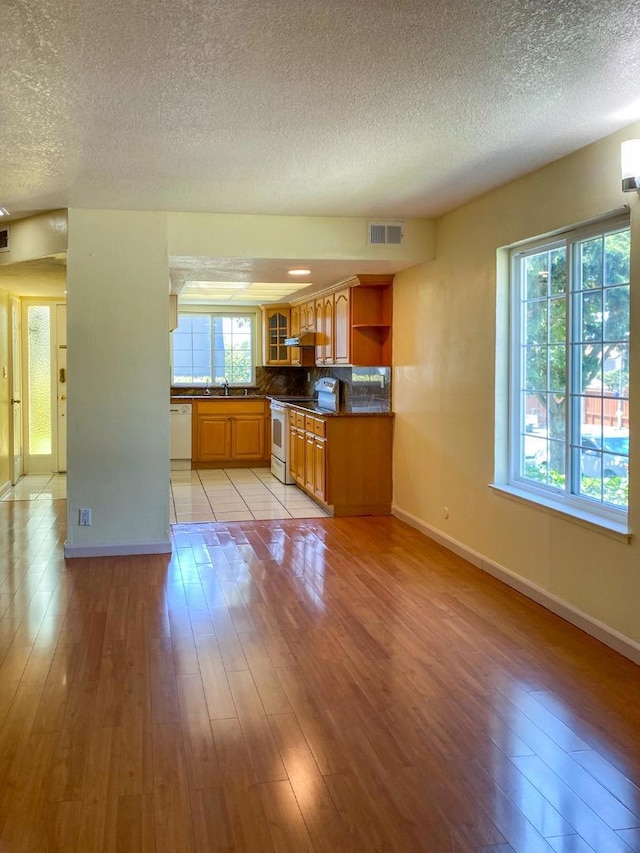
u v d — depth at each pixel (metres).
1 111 3.06
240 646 3.50
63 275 6.49
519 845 2.05
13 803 2.23
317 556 5.17
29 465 8.96
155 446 5.13
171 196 4.59
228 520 6.39
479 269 4.75
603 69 2.67
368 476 6.56
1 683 3.08
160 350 5.08
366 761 2.48
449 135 3.42
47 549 5.37
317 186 4.37
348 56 2.54
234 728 2.71
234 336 10.24
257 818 2.17
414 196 4.66
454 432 5.23
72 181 4.21
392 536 5.77
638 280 3.25
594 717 2.80
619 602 3.43
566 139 3.49
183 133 3.35
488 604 4.12
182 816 2.17
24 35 2.36
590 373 3.82
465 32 2.37
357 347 6.70
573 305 3.93
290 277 6.40
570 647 3.49
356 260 5.38
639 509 3.28
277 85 2.80
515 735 2.66
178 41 2.41
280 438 8.58
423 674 3.19
